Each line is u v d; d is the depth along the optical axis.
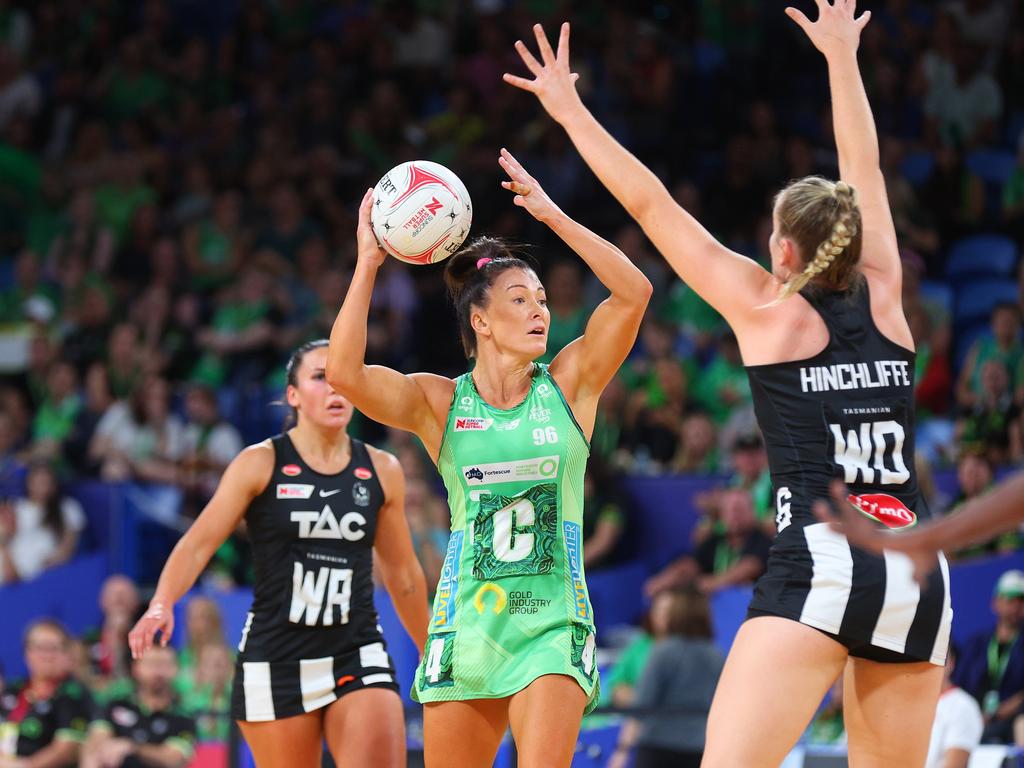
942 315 34.38
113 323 41.31
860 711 12.29
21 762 24.03
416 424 13.99
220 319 39.62
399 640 24.81
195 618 26.59
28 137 48.69
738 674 11.78
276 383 37.09
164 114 48.44
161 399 36.06
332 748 15.77
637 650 25.36
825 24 14.38
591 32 45.53
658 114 43.31
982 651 24.12
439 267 40.47
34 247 45.97
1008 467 28.08
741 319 12.64
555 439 13.44
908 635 11.84
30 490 33.56
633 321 13.70
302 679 15.87
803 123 42.88
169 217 44.81
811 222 12.30
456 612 13.37
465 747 13.35
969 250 38.34
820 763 19.33
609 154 13.41
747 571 27.33
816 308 12.41
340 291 38.28
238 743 19.88
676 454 32.41
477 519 13.41
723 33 45.69
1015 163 40.94
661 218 13.11
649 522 31.00
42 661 24.55
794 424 12.20
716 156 42.81
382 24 47.69
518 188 13.67
